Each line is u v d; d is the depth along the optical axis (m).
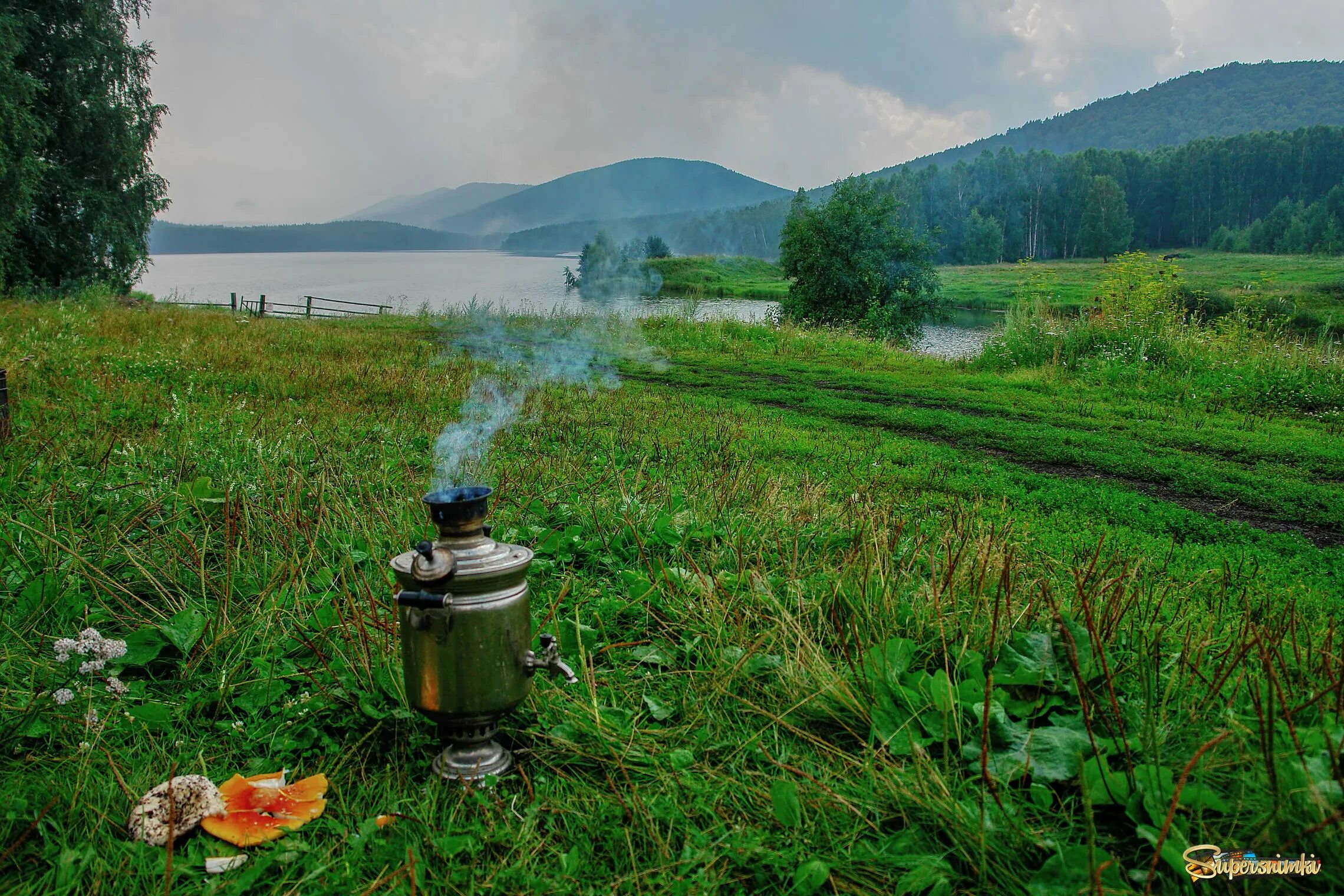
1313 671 2.80
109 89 29.83
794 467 6.86
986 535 4.33
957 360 16.78
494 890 2.03
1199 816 2.05
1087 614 2.79
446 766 2.50
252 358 12.41
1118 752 2.40
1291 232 101.44
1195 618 3.58
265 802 2.31
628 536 4.49
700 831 2.27
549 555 4.33
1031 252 126.38
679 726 2.81
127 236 30.34
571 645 3.31
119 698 2.83
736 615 3.49
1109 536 5.05
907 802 2.30
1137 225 133.75
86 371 9.66
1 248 25.34
